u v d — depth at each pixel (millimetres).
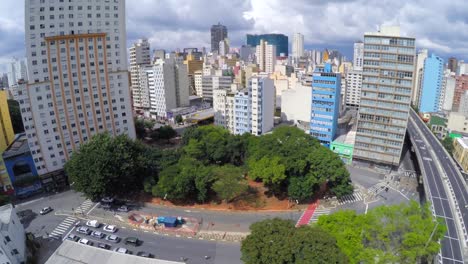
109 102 129625
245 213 100625
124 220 98125
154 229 92812
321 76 148875
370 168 141375
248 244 63250
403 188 121500
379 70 131500
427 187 112000
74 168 101125
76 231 93062
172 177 101938
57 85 116688
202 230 92125
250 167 109562
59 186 121875
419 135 176750
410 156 157125
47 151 117875
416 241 59625
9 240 75125
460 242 83562
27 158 116938
